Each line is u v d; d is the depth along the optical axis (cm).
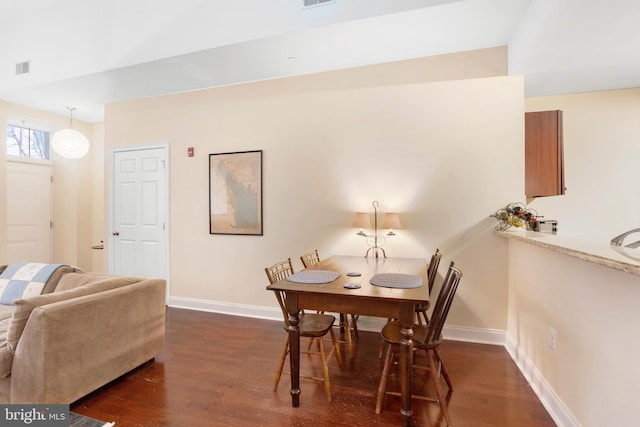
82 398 198
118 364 213
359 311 180
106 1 305
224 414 184
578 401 158
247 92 356
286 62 294
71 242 482
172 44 279
